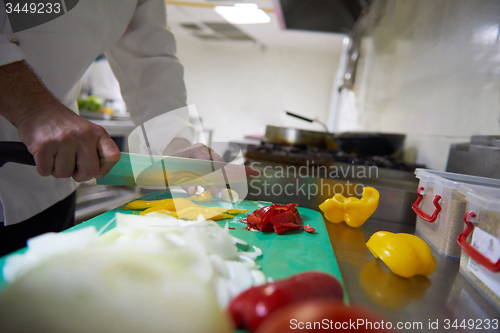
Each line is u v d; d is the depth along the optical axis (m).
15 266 0.32
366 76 2.56
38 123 0.49
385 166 1.20
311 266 0.44
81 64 0.74
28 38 0.64
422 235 0.63
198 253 0.33
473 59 0.95
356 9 2.04
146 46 0.86
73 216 0.94
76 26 0.69
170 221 0.47
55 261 0.26
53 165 0.51
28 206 0.76
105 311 0.23
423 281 0.43
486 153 0.75
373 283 0.42
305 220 0.66
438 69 1.22
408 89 1.57
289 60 5.20
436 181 0.57
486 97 0.86
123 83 0.92
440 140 1.14
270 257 0.46
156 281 0.25
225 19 3.75
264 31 4.16
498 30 0.82
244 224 0.62
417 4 1.51
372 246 0.48
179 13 3.79
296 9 1.97
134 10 0.83
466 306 0.38
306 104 5.28
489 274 0.39
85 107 2.50
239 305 0.26
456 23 1.09
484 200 0.38
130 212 0.64
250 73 5.32
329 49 4.86
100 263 0.26
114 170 0.68
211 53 5.34
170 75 0.87
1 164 0.55
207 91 5.43
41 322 0.23
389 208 0.74
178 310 0.23
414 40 1.53
